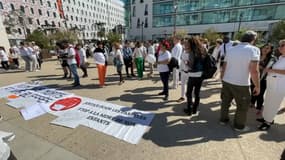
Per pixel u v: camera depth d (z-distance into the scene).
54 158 2.31
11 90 5.63
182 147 2.50
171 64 4.32
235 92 2.70
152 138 2.74
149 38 36.25
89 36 71.88
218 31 29.12
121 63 6.14
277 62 2.76
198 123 3.21
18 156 2.35
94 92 5.30
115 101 4.45
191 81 3.33
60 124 3.23
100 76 5.95
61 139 2.75
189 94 3.45
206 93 5.02
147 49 9.41
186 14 31.30
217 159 2.24
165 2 32.53
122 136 2.81
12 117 3.58
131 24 38.50
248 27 25.73
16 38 36.81
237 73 2.59
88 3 70.62
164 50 4.23
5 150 1.60
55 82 6.77
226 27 28.28
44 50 16.38
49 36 25.80
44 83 6.62
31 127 3.15
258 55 2.41
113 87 5.89
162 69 4.30
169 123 3.23
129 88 5.74
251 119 3.30
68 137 2.81
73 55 5.84
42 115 3.64
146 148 2.50
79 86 6.08
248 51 2.41
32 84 6.46
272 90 2.72
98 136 2.83
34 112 3.79
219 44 6.05
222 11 28.14
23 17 33.50
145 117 3.48
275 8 24.06
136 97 4.77
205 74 3.23
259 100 3.52
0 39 15.38
